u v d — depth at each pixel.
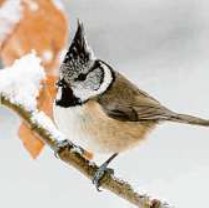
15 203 11.09
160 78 14.78
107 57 14.41
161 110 6.30
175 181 11.62
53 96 3.83
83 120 5.61
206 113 13.99
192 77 15.02
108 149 6.09
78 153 4.59
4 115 12.30
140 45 14.84
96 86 5.73
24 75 3.68
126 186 4.54
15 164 11.91
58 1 3.29
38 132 3.98
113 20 14.42
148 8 15.12
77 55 5.25
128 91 6.17
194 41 15.50
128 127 6.16
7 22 3.25
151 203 4.41
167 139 12.83
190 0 15.59
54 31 3.29
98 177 4.58
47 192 11.38
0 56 3.43
